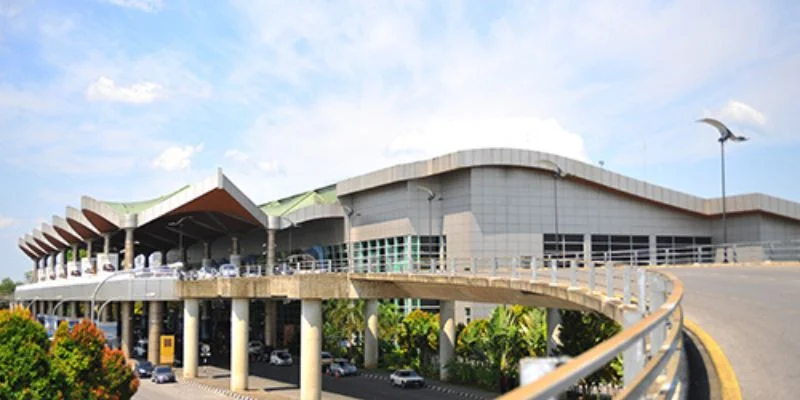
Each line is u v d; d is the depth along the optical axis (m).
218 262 110.69
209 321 106.12
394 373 57.31
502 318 53.38
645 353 10.91
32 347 32.12
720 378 10.47
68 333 37.53
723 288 24.30
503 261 70.00
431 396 50.69
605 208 74.06
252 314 106.69
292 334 91.00
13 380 31.52
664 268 39.53
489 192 70.75
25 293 111.50
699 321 16.50
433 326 67.12
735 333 14.67
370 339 70.00
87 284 77.31
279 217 81.56
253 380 61.94
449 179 73.75
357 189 81.19
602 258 73.12
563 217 72.62
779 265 40.16
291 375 65.44
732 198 73.38
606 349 4.47
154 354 71.81
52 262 144.12
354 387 56.09
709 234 77.25
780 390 9.85
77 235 104.75
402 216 75.06
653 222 75.38
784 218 73.06
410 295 49.81
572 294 27.52
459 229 71.94
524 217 71.25
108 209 81.19
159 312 72.50
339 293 50.94
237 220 87.06
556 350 45.00
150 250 133.12
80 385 36.88
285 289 52.66
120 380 39.44
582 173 72.06
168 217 87.12
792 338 13.94
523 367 4.16
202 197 72.44
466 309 70.56
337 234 87.31
